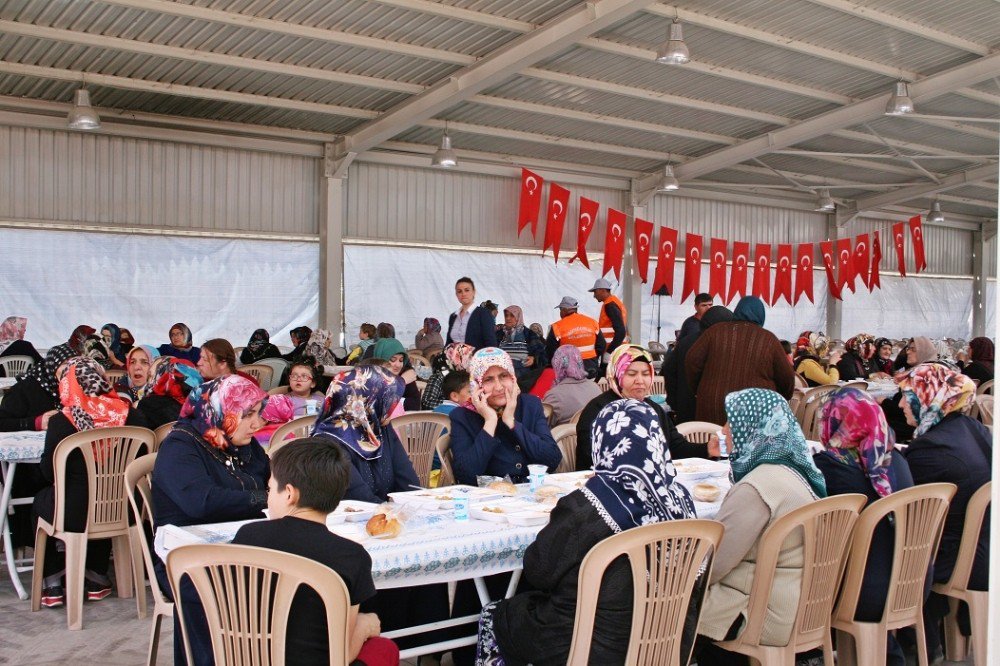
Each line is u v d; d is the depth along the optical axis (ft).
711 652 9.54
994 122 37.88
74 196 31.91
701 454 14.39
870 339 35.88
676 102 33.37
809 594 9.02
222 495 9.78
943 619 11.72
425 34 26.53
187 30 25.20
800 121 36.24
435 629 10.04
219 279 34.76
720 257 45.01
